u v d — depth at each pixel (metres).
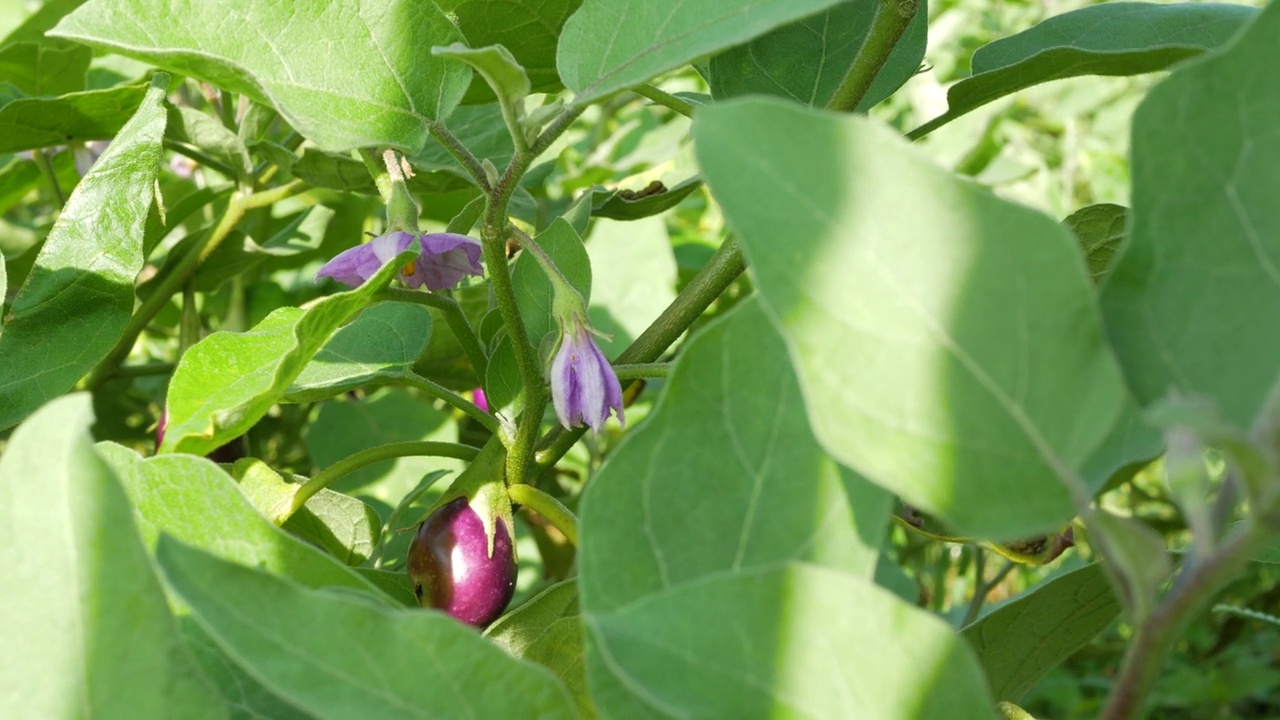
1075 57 1.01
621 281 1.57
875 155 0.69
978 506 0.68
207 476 0.78
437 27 0.88
